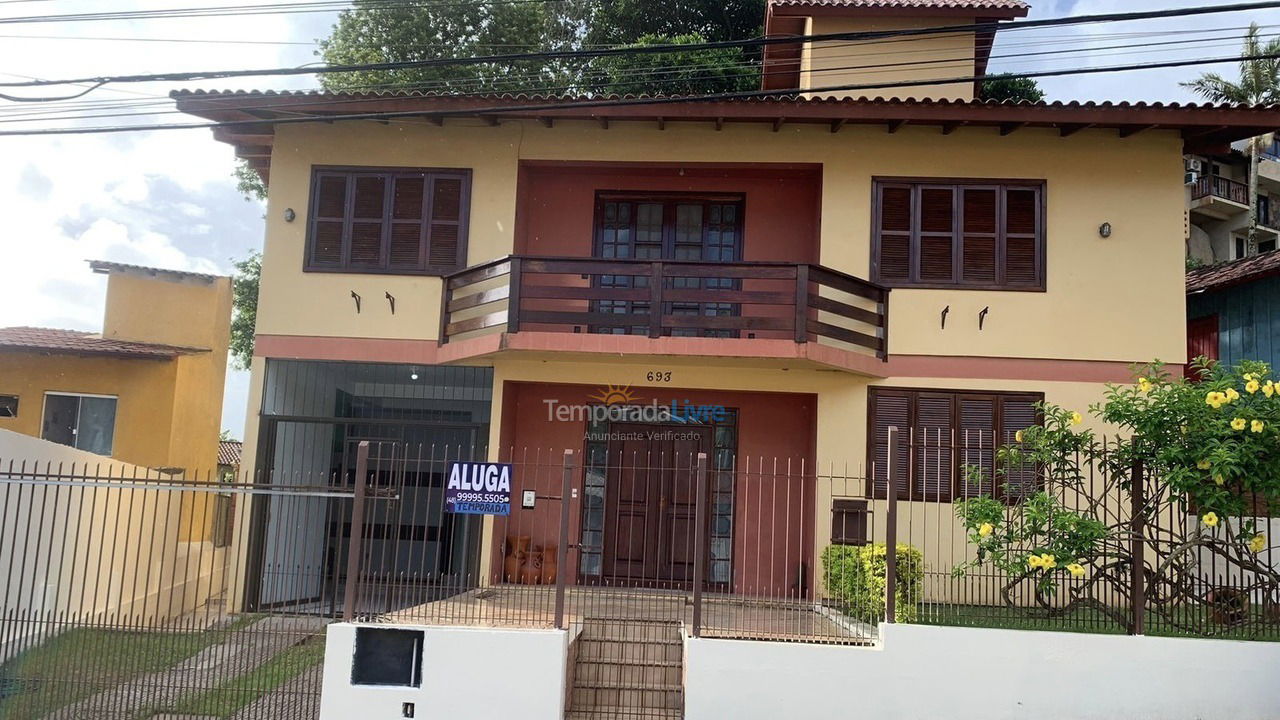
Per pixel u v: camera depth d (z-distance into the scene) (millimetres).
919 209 11500
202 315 15766
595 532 11992
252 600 11281
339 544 9617
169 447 13922
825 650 7328
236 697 7840
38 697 7551
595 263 10578
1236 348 13164
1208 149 11539
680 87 19219
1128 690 7230
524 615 8281
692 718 7320
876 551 8883
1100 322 11195
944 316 11266
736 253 12492
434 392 11703
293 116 11602
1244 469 7246
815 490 11000
